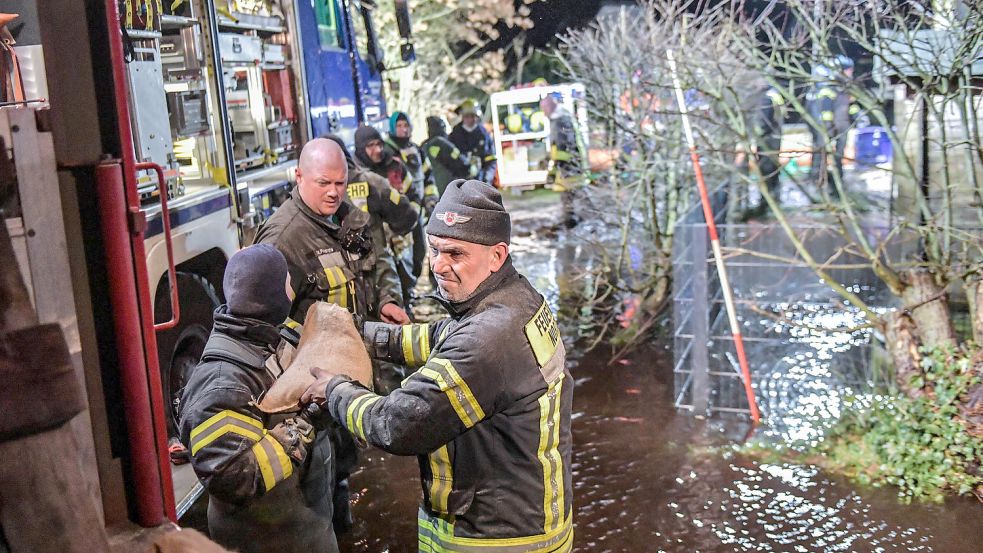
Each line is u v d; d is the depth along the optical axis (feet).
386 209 18.60
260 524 9.07
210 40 14.14
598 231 28.40
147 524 6.42
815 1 16.55
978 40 14.11
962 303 18.13
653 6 20.56
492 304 7.80
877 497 13.55
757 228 18.92
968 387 14.05
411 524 13.51
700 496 13.78
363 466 15.69
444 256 7.78
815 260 19.47
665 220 22.61
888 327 15.03
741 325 19.66
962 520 12.80
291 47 19.03
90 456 6.16
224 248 14.17
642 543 12.62
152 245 11.73
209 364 8.53
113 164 6.12
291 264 11.51
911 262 14.99
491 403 7.49
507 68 59.16
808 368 17.84
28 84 9.89
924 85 14.53
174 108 13.62
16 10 9.80
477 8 55.77
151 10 12.22
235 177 14.66
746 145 15.98
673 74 17.26
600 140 23.88
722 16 18.33
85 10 6.05
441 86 57.52
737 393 17.17
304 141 19.43
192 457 8.27
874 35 16.08
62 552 5.18
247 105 16.98
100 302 6.28
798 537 12.60
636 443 15.60
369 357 9.10
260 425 8.40
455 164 33.96
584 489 14.12
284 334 9.86
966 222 17.51
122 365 6.29
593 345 20.40
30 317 5.14
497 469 7.84
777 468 14.47
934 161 17.84
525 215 38.75
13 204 5.62
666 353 20.07
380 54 26.73
